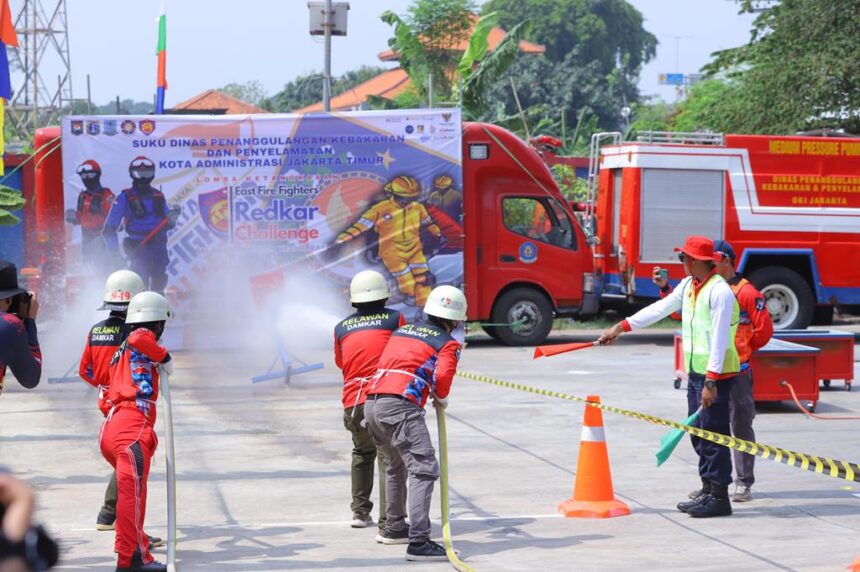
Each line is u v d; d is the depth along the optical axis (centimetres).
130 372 634
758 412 1174
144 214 1593
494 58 2575
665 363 1562
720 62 2780
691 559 642
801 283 1783
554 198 1741
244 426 1092
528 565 631
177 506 783
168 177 1598
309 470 900
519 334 1750
